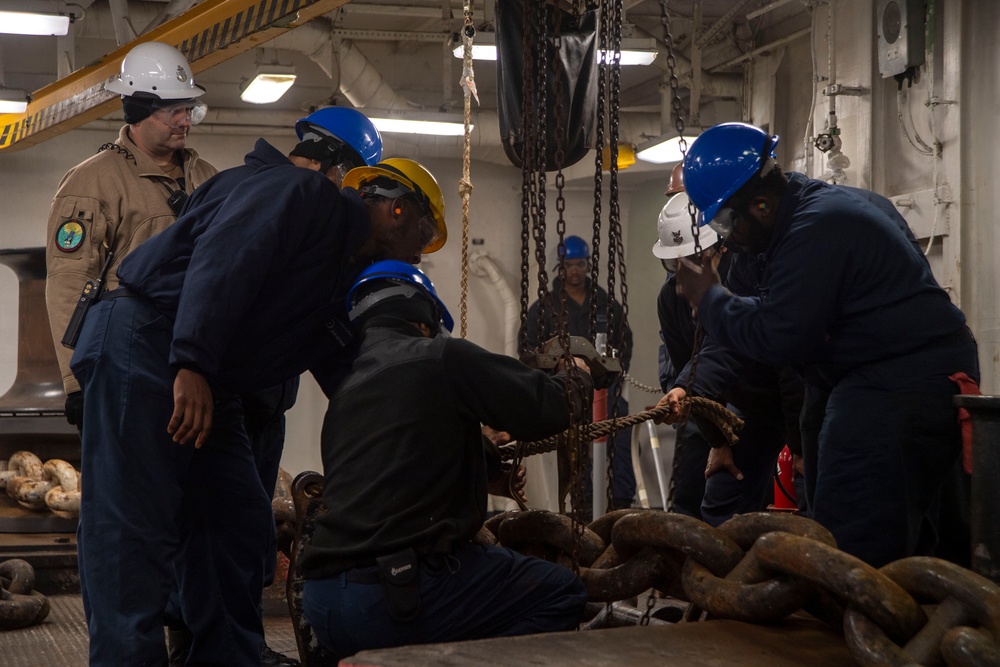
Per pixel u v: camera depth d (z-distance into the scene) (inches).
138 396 119.0
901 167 306.2
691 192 133.6
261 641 140.2
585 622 148.3
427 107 460.8
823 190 132.1
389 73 472.4
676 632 97.2
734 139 131.7
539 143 121.8
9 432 283.0
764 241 134.9
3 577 206.5
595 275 125.4
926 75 290.8
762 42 407.8
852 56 323.0
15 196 434.3
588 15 137.7
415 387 103.6
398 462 102.2
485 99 488.7
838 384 134.4
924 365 126.7
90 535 118.3
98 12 392.5
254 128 458.3
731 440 157.2
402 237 126.2
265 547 139.3
